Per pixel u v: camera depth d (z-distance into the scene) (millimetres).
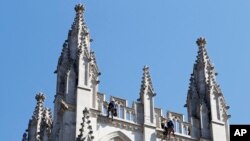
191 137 70125
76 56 69125
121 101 68625
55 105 68625
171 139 68812
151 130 67625
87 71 67812
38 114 80875
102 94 67812
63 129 63438
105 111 67000
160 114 70188
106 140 65062
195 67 77250
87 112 63562
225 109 73562
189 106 73812
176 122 71125
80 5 74250
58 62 70750
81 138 61469
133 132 67062
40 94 82375
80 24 72562
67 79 67000
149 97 70000
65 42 71938
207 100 73625
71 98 65812
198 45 78812
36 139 78250
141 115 68562
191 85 75812
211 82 74812
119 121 66688
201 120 71875
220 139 70562
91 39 71938
